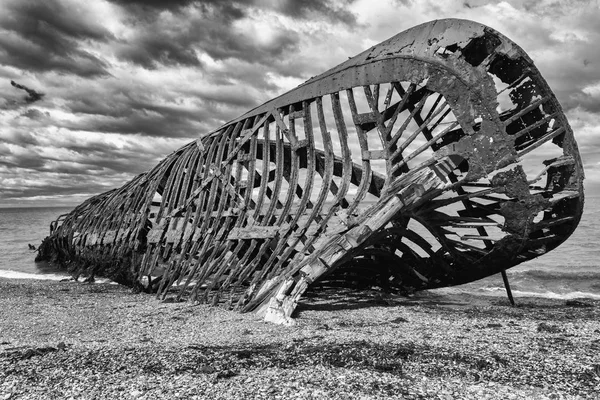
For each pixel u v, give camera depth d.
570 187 10.53
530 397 5.31
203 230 14.40
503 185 10.21
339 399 5.29
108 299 15.05
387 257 13.66
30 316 12.00
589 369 6.31
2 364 6.96
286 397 5.36
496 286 17.55
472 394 5.43
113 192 24.20
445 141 11.92
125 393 5.58
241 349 7.93
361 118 11.41
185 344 8.59
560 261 22.73
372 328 9.87
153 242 16.70
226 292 15.79
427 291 16.47
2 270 26.12
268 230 12.29
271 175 16.56
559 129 10.23
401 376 6.11
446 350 7.63
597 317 11.27
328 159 11.90
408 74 10.61
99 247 21.52
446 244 12.30
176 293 16.20
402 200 10.46
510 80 10.62
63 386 5.87
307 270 11.09
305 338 8.84
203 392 5.57
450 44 10.18
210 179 14.85
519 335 8.98
